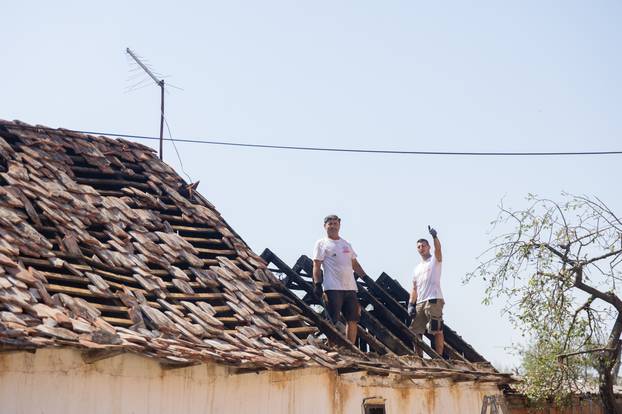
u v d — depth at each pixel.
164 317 10.62
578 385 14.95
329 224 14.42
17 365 8.34
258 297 12.95
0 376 8.17
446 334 16.62
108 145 14.48
